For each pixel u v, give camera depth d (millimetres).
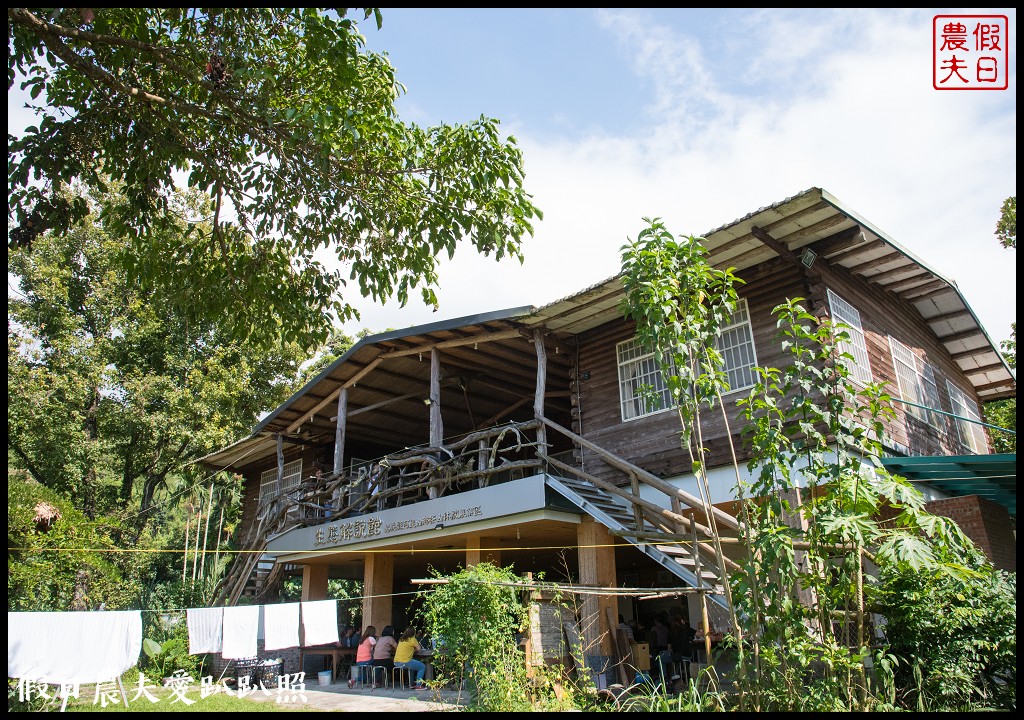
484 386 14555
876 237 9742
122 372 23766
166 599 18000
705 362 6516
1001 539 11234
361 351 13078
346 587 24578
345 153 7863
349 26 6633
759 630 5977
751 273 10500
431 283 8820
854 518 5438
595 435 11641
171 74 7883
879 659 5461
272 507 15953
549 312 10914
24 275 22000
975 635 5629
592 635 8859
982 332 14211
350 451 18188
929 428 12406
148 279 8828
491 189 7887
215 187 8625
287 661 14672
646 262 6570
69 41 7172
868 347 10898
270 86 7266
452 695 9141
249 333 9844
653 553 8172
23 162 7359
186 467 24719
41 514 10039
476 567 7727
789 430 6191
